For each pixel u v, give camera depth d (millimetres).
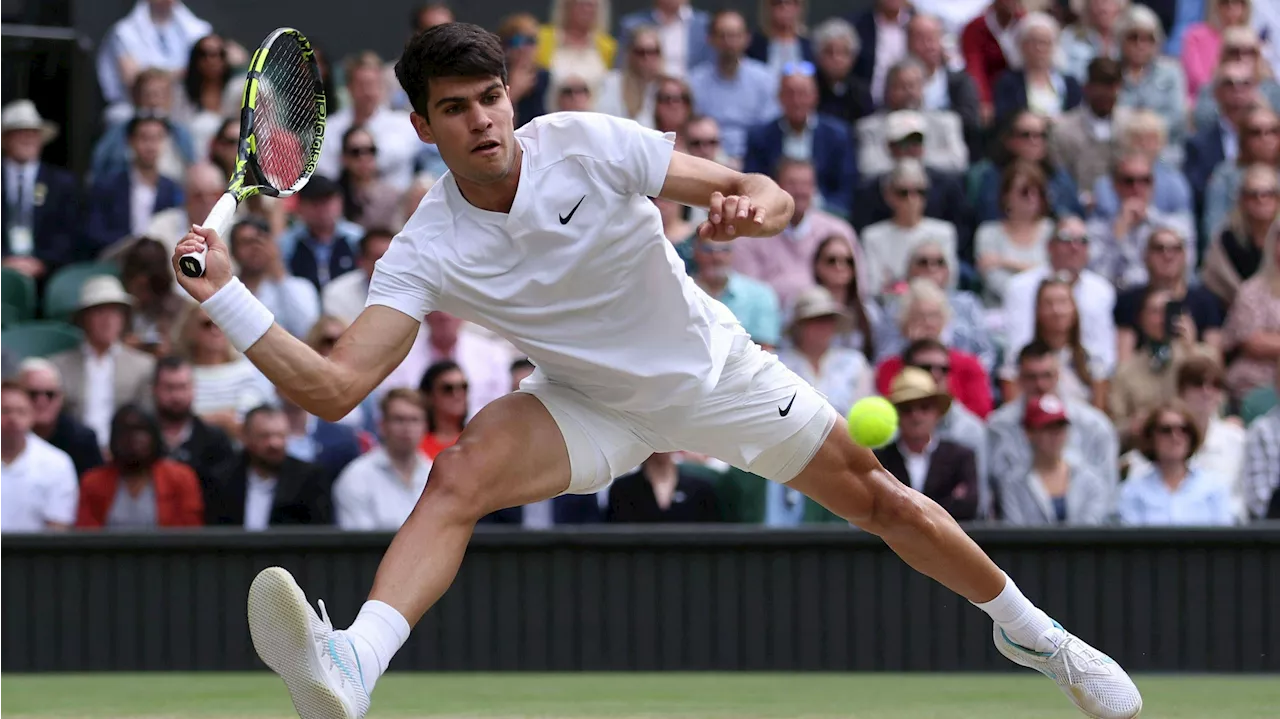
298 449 9148
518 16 11141
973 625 8422
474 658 8438
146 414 8742
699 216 10531
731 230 3957
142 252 9852
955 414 8961
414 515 4184
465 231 4270
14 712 6656
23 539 8328
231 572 8398
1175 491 8922
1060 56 12203
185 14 11688
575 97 10812
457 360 9555
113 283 9430
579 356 4406
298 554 8383
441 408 8961
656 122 10766
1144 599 8367
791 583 8453
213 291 3914
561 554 8445
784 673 8422
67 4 11359
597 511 8836
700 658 8438
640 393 4504
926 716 6406
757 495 8742
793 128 11078
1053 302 9797
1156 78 11773
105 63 11383
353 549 8383
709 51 11797
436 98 4004
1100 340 10281
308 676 3713
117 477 8742
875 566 8453
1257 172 10633
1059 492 8922
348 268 10188
